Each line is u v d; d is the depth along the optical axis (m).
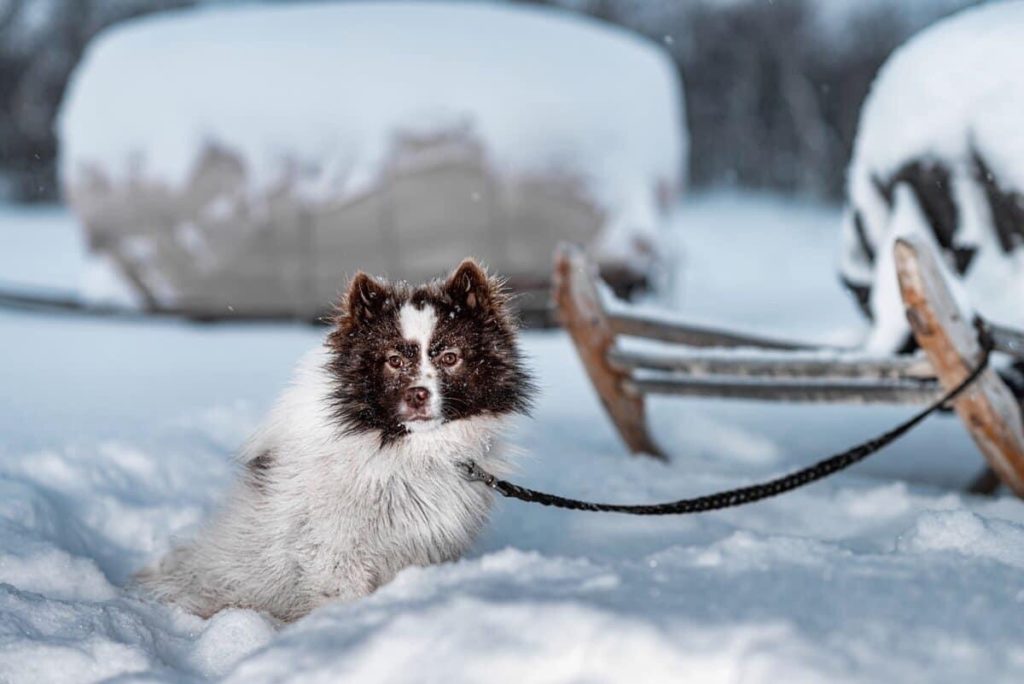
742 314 7.39
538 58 5.86
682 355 2.35
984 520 1.79
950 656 1.43
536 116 5.67
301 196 5.68
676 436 2.82
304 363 1.87
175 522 2.23
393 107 5.64
